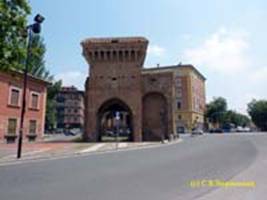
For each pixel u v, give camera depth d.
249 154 22.66
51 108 65.06
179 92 105.62
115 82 53.06
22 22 18.73
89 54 53.78
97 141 50.00
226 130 110.50
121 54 53.16
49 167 16.02
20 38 19.16
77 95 127.88
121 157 21.56
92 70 53.69
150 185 10.90
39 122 43.75
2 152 24.97
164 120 53.72
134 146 34.59
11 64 18.94
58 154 23.23
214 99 119.50
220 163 17.28
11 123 38.16
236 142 38.19
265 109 114.75
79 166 16.39
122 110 59.47
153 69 109.12
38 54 24.02
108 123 78.12
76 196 9.17
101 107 53.75
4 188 10.36
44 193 9.59
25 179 12.16
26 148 30.23
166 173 13.68
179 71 106.75
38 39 54.16
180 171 14.27
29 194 9.44
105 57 53.50
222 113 117.12
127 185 10.91
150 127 54.34
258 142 37.81
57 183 11.29
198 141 43.38
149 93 55.03
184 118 104.00
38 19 22.36
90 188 10.38
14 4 18.47
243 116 151.12
